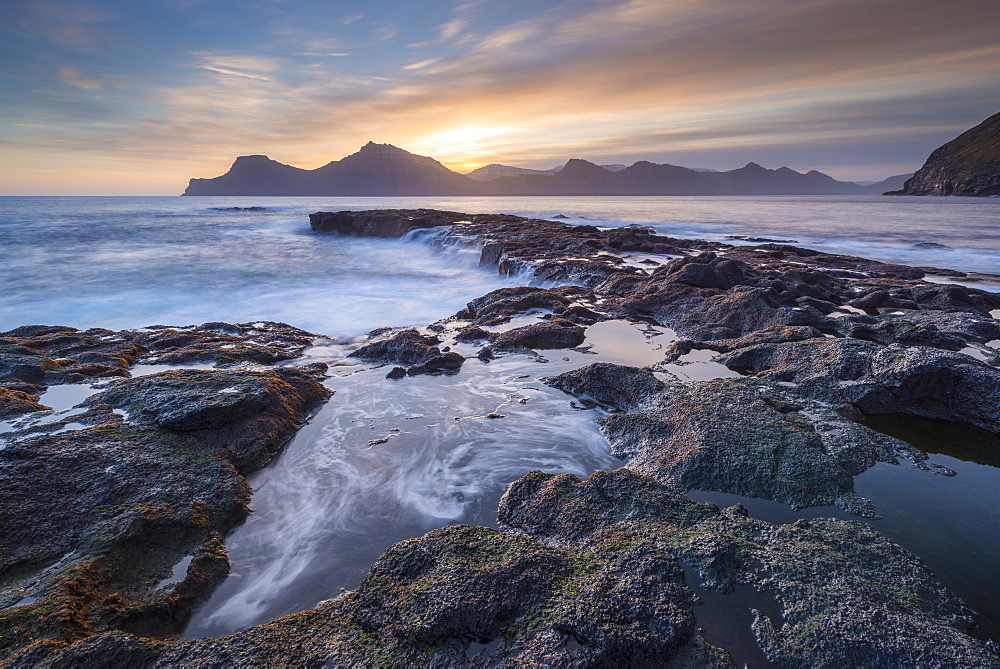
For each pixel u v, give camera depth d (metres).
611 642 3.64
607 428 7.65
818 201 150.00
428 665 3.64
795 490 5.72
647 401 8.25
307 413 8.56
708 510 5.35
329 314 16.20
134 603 4.50
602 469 6.74
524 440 7.53
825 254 25.08
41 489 5.61
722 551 4.53
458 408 8.71
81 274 23.02
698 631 3.87
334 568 5.11
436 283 21.81
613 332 12.78
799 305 13.43
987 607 4.20
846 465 6.28
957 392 7.66
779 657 3.69
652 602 4.02
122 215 64.81
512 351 11.41
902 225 47.78
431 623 3.84
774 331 11.09
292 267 26.25
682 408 7.54
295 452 7.34
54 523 5.23
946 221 52.59
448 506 6.02
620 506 5.41
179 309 16.97
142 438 6.73
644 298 14.73
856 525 5.08
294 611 4.60
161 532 5.30
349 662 3.67
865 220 54.88
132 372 10.03
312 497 6.30
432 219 41.59
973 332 11.14
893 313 13.26
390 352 11.35
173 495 5.81
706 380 9.05
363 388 9.68
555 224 40.03
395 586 4.32
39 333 12.27
